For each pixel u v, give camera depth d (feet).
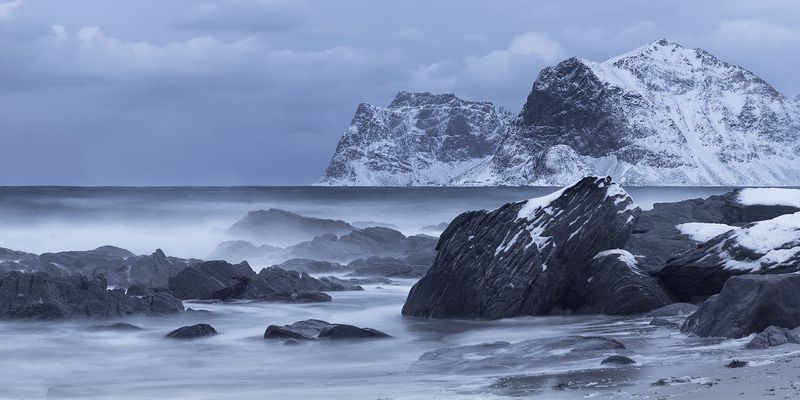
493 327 111.14
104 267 164.76
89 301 119.14
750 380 58.13
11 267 151.02
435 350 87.30
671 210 188.65
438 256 124.67
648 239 139.95
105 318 118.01
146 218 313.73
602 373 68.54
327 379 77.66
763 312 83.66
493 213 124.06
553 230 121.19
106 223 300.20
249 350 97.09
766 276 86.38
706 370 65.46
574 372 69.97
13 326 111.04
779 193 176.86
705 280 112.78
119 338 105.50
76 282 122.52
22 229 284.41
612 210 122.31
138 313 121.60
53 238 266.36
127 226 296.10
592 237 120.78
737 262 110.52
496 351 84.33
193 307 133.18
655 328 99.14
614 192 124.36
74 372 87.10
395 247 225.56
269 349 97.14
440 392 64.23
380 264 182.09
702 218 180.86
